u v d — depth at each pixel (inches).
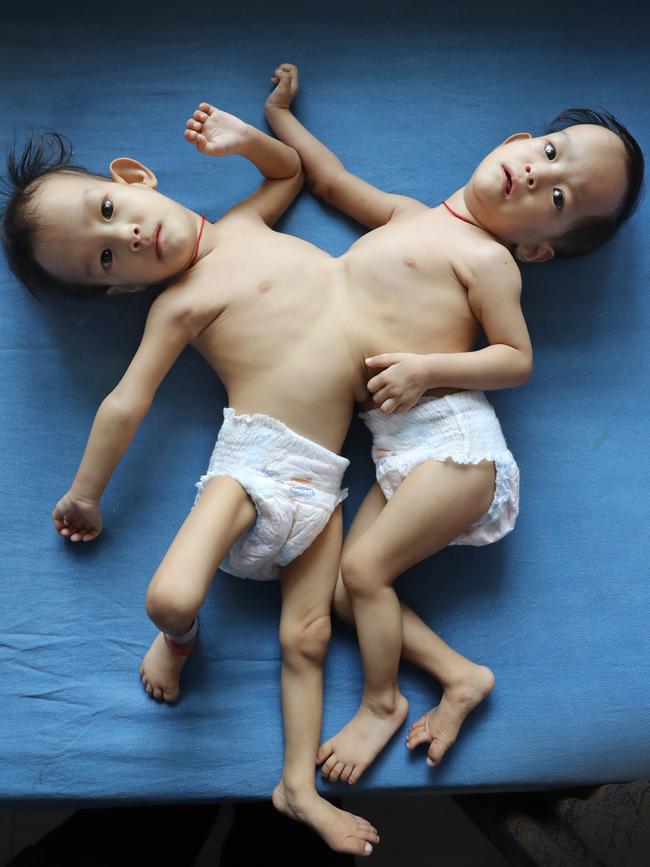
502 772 45.8
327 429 44.9
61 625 46.7
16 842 57.4
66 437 48.1
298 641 44.7
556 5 52.4
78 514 46.0
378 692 44.8
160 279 45.3
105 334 48.8
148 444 48.3
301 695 44.8
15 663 46.2
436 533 43.4
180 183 49.9
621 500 49.1
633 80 52.1
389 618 43.6
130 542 47.4
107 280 45.4
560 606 47.9
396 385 42.4
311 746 44.6
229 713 45.8
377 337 44.7
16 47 50.5
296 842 49.1
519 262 50.2
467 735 46.0
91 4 50.9
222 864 48.7
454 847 58.4
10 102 50.2
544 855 44.9
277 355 44.6
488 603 47.7
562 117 50.9
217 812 53.9
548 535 48.6
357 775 44.4
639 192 47.9
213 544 41.2
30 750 45.1
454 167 51.0
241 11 51.4
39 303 48.7
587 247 48.1
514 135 48.2
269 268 45.3
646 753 46.4
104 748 45.2
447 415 44.1
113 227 43.3
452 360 43.1
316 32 51.5
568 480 49.1
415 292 44.6
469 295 44.6
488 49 51.9
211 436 48.5
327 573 45.3
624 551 48.7
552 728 46.4
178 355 46.1
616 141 45.4
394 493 44.2
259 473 43.4
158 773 45.1
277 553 43.8
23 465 47.8
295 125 49.6
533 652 47.4
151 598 39.8
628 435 49.6
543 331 49.9
